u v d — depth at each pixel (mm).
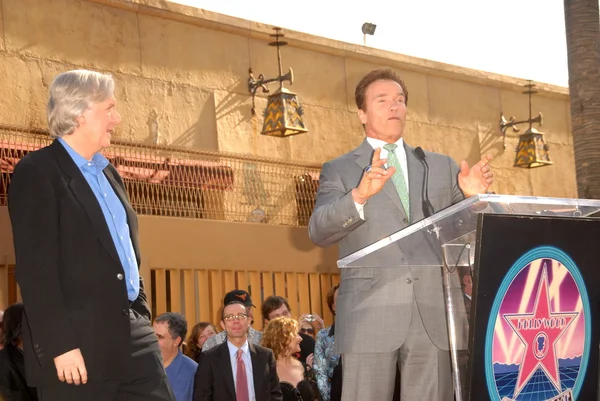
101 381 3305
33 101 12805
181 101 14227
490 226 2867
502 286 2914
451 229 3006
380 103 3822
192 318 11930
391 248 3129
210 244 12211
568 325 3078
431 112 17078
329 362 7598
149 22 14078
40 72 12906
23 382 5750
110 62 13609
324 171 3854
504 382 2939
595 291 3129
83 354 3258
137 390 3377
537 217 2953
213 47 14695
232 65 14859
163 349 7398
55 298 3191
